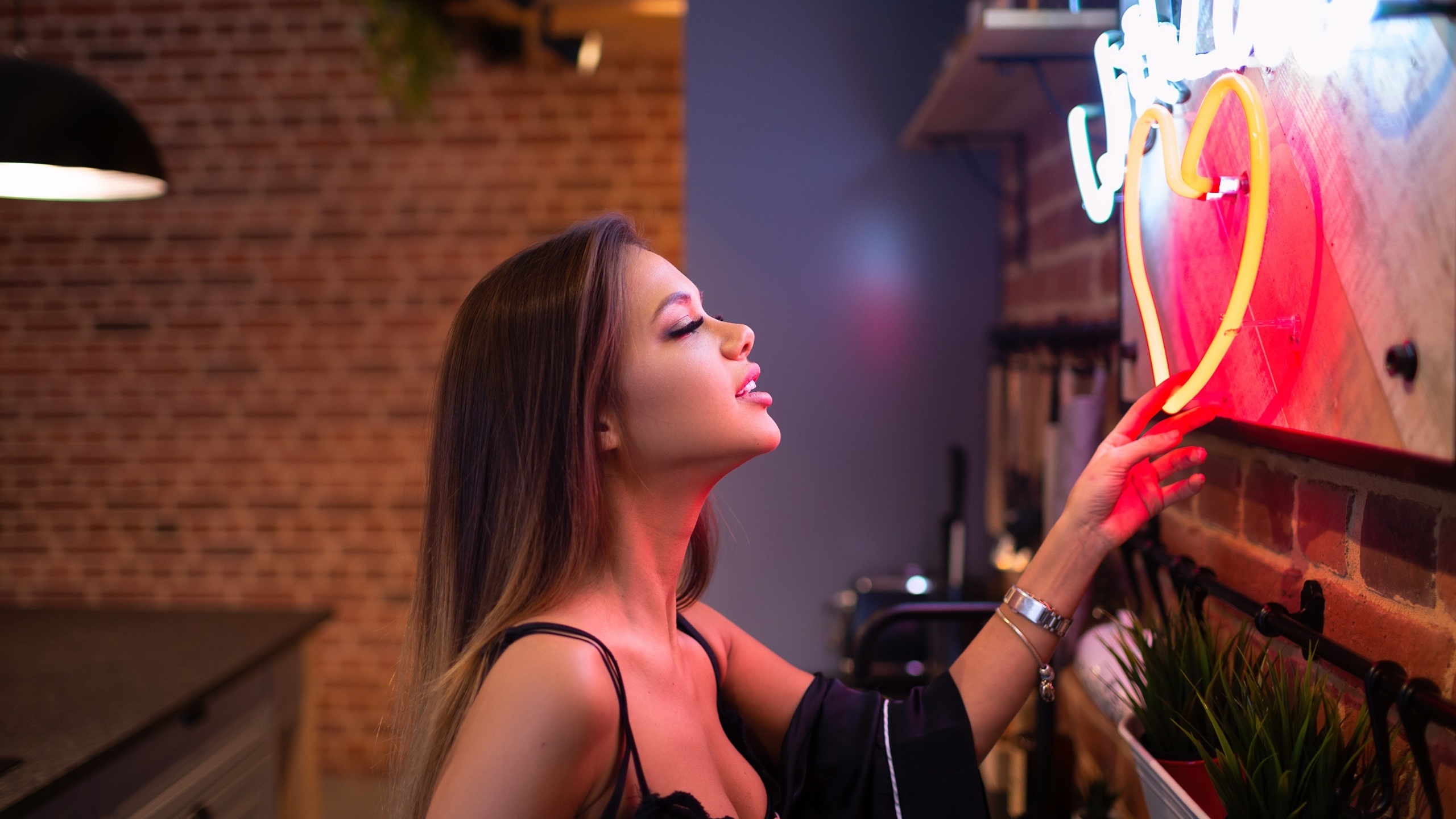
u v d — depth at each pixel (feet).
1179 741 2.87
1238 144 2.84
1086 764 4.99
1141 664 3.18
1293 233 2.60
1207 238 3.07
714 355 3.01
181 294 12.50
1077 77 5.43
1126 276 3.92
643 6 10.41
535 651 2.66
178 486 12.65
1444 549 2.23
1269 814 2.39
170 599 12.73
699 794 2.88
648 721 2.85
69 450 12.69
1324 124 2.42
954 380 8.16
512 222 12.34
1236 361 2.98
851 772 3.43
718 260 8.25
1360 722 2.40
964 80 5.57
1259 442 2.88
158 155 6.93
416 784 2.97
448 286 12.37
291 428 12.53
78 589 12.77
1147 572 3.80
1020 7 4.85
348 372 12.47
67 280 12.55
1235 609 3.07
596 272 3.00
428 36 9.43
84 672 6.82
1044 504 5.19
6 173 7.16
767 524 8.32
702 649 3.51
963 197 8.10
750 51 8.20
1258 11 2.45
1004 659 3.36
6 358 12.66
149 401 12.60
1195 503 3.77
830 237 8.19
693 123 8.23
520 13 10.64
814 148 8.19
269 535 12.61
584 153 12.28
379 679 12.57
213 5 12.19
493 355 3.08
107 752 5.33
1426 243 2.01
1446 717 1.95
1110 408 4.77
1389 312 2.17
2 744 5.43
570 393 2.95
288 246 12.41
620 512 3.03
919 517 8.22
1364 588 2.57
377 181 12.33
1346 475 2.66
